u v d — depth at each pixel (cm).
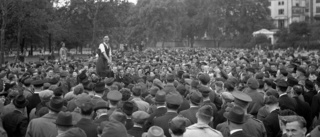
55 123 693
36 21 4791
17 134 866
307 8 14012
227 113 682
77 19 6512
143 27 9750
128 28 9762
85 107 734
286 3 13925
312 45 9594
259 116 942
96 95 999
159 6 9562
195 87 1091
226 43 11950
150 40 9888
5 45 5212
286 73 1421
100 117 791
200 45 13062
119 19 6819
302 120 619
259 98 1020
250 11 11794
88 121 736
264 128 797
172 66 2336
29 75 1539
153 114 879
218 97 1086
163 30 9731
